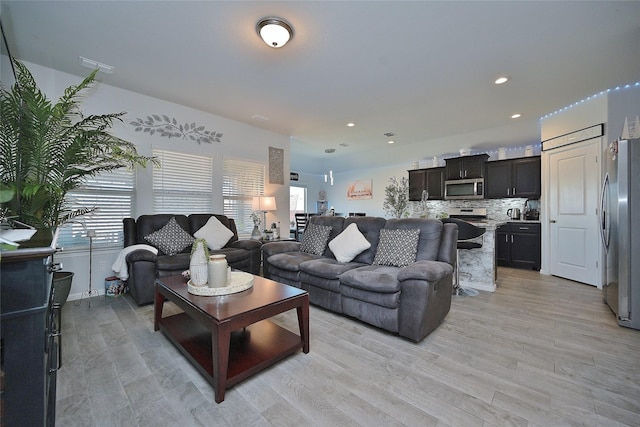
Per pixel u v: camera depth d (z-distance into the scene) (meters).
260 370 1.73
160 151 3.85
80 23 2.22
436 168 6.25
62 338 2.18
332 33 2.33
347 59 2.73
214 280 1.98
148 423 1.33
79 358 1.89
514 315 2.68
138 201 3.68
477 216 5.89
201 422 1.33
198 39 2.44
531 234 4.78
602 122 3.52
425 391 1.55
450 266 2.49
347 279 2.48
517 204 5.43
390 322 2.22
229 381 1.52
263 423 1.33
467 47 2.53
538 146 5.29
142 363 1.84
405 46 2.52
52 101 2.98
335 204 9.12
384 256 2.85
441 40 2.43
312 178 9.32
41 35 2.38
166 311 2.77
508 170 5.26
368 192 8.14
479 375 1.70
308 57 2.70
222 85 3.33
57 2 1.98
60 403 1.45
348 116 4.38
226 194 4.59
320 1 1.97
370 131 5.23
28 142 2.22
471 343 2.12
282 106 4.01
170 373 1.73
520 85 3.30
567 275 4.07
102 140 2.80
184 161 4.10
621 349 2.01
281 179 5.42
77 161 2.53
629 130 3.21
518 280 4.04
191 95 3.64
